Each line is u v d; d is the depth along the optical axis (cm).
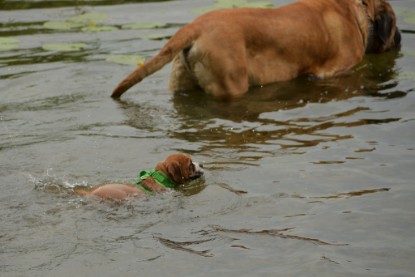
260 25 1280
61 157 989
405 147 1003
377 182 893
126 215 809
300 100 1236
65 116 1166
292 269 699
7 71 1396
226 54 1234
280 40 1298
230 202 846
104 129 1107
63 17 1744
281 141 1048
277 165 955
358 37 1415
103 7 1828
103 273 698
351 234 765
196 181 907
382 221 791
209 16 1259
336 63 1374
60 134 1082
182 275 693
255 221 799
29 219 797
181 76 1291
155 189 868
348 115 1150
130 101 1251
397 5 1783
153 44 1529
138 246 745
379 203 834
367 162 954
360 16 1434
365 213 811
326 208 826
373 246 739
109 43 1547
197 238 761
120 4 1850
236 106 1215
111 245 746
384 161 956
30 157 989
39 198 848
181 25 1648
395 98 1223
